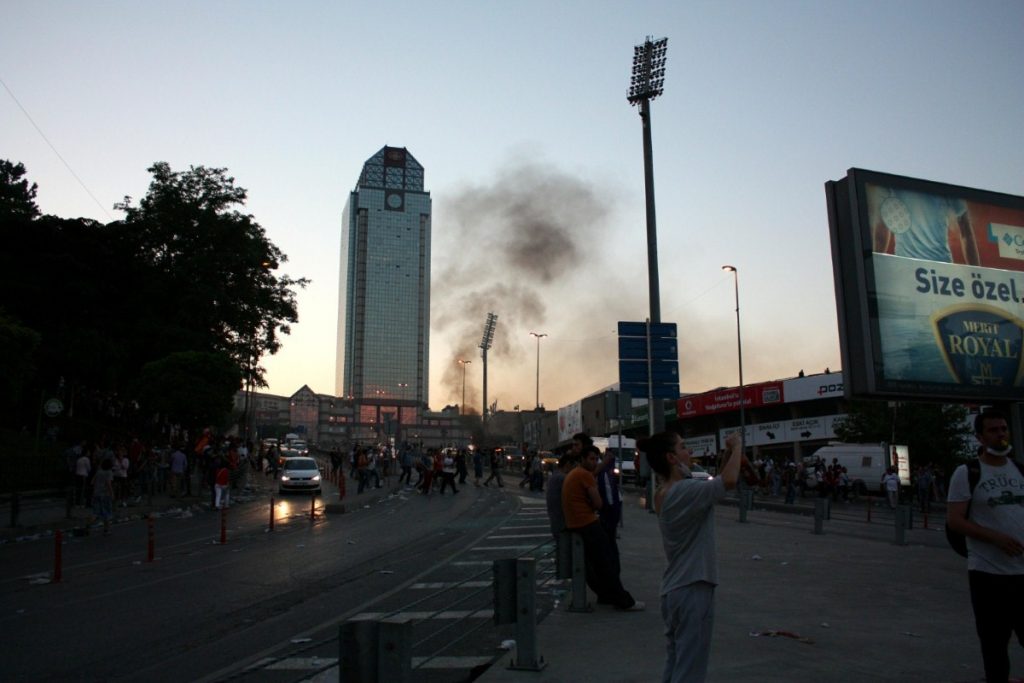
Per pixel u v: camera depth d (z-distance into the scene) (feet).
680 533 15.21
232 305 157.38
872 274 49.98
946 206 53.21
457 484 147.23
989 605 16.62
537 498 108.99
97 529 67.51
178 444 108.58
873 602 30.68
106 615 31.04
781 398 180.96
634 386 75.82
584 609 28.25
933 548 52.60
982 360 51.75
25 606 32.96
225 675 22.25
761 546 52.11
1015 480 16.80
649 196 80.74
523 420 414.21
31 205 175.52
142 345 144.36
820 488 121.19
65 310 138.21
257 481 151.64
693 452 221.87
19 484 92.53
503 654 23.89
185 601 33.99
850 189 51.29
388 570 42.42
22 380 96.68
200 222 156.35
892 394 49.14
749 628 25.66
